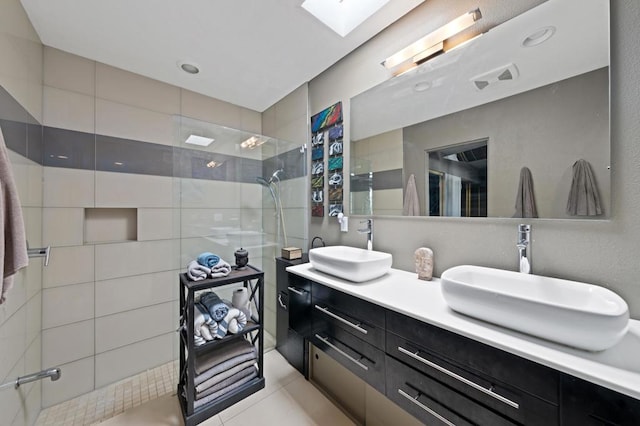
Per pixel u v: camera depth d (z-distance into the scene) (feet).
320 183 6.72
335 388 5.13
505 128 3.59
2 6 3.52
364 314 3.70
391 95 5.06
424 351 2.96
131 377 5.97
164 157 6.60
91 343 5.53
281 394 5.21
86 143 5.53
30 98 4.47
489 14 3.74
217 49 5.37
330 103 6.39
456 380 2.69
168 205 6.57
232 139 7.52
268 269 8.00
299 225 7.25
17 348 3.98
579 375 1.94
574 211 3.02
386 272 4.63
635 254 2.64
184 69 6.12
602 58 2.87
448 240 4.22
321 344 4.59
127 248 6.00
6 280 2.75
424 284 4.11
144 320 6.22
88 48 5.24
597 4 2.91
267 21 4.59
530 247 3.33
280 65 6.01
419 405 3.00
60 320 5.18
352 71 5.82
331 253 5.52
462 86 4.04
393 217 5.07
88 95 5.57
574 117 3.04
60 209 5.20
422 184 4.59
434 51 4.34
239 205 7.75
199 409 4.50
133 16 4.38
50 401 5.01
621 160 2.74
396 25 4.88
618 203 2.75
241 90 7.23
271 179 8.02
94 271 5.59
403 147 4.88
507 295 2.46
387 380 3.38
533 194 3.34
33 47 4.57
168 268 6.55
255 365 5.49
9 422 3.71
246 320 5.27
